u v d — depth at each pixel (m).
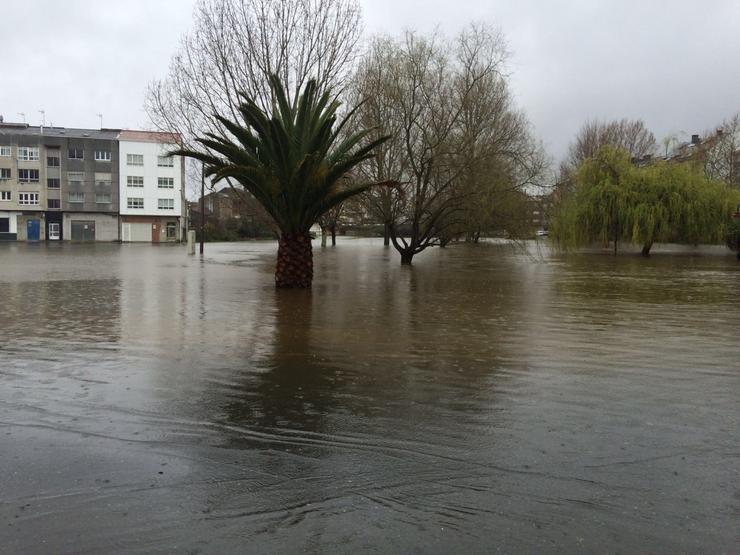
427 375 6.50
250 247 56.50
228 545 3.02
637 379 6.30
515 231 28.44
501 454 4.19
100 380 6.23
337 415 5.06
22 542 3.04
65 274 21.70
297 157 15.43
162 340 8.60
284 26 21.55
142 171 76.75
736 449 4.28
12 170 73.00
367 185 15.61
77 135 77.62
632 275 22.52
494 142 26.20
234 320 10.60
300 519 3.29
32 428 4.72
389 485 3.71
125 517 3.30
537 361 7.23
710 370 6.74
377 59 26.28
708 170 54.84
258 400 5.52
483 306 12.86
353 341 8.59
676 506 3.43
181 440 4.47
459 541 3.06
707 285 18.34
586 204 37.84
